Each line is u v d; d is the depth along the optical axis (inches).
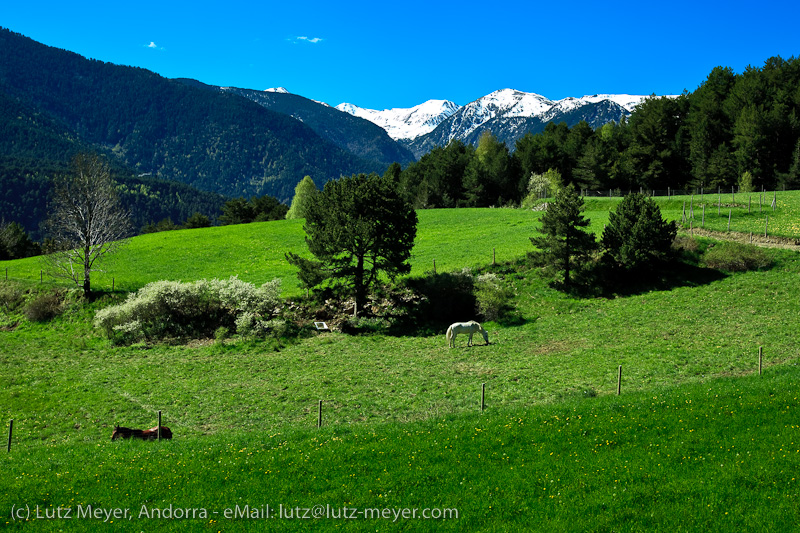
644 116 4660.4
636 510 584.1
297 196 4448.8
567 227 1982.0
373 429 888.3
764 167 3782.0
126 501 671.8
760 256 1932.8
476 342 1648.6
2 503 676.7
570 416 866.8
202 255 2805.1
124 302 1961.1
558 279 2059.5
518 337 1647.4
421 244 2785.4
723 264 1972.2
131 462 799.1
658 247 1953.7
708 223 2410.2
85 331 1897.1
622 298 1905.8
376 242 1871.3
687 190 4106.8
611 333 1572.3
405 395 1211.9
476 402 1120.2
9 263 2778.1
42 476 757.9
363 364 1477.6
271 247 2955.2
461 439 801.6
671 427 786.2
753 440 715.4
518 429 824.3
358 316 1897.1
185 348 1707.7
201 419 1130.7
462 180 4874.5
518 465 707.4
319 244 1873.8
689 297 1803.6
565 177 4950.8
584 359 1363.2
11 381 1401.3
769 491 597.9
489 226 3139.8
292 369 1460.4
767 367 1153.4
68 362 1583.4
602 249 2075.5
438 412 1075.9
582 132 5034.5
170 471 754.2
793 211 2488.9
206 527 608.4
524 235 2706.7
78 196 2149.4
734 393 909.2
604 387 1144.2
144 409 1195.9
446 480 681.0
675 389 989.8
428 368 1411.2
